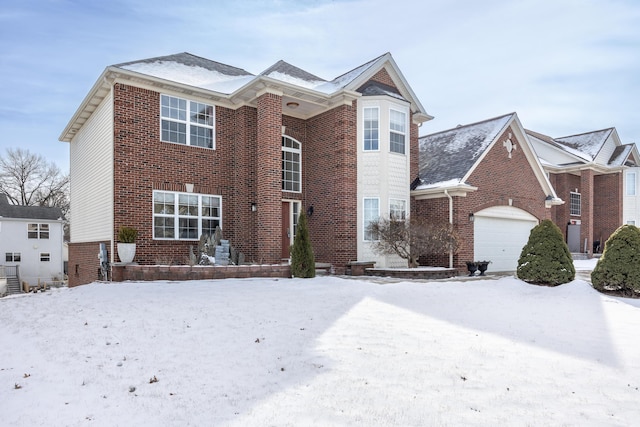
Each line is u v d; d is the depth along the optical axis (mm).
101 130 14656
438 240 14656
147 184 13633
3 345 6664
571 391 4676
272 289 10273
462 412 4094
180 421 3910
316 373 5109
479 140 18766
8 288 33469
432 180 17734
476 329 7414
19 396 4598
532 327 7688
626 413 4137
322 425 3773
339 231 15789
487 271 17688
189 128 14766
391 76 17938
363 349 6051
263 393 4531
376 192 16125
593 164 26500
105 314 7973
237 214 15594
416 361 5582
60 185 50500
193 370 5250
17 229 36562
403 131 17000
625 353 6094
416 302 9531
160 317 7672
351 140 16047
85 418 4023
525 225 19953
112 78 13023
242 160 15391
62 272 38125
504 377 5070
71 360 5695
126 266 12234
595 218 29484
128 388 4734
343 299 9391
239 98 15359
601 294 10945
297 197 17156
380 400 4340
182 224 14422
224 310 8195
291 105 16266
